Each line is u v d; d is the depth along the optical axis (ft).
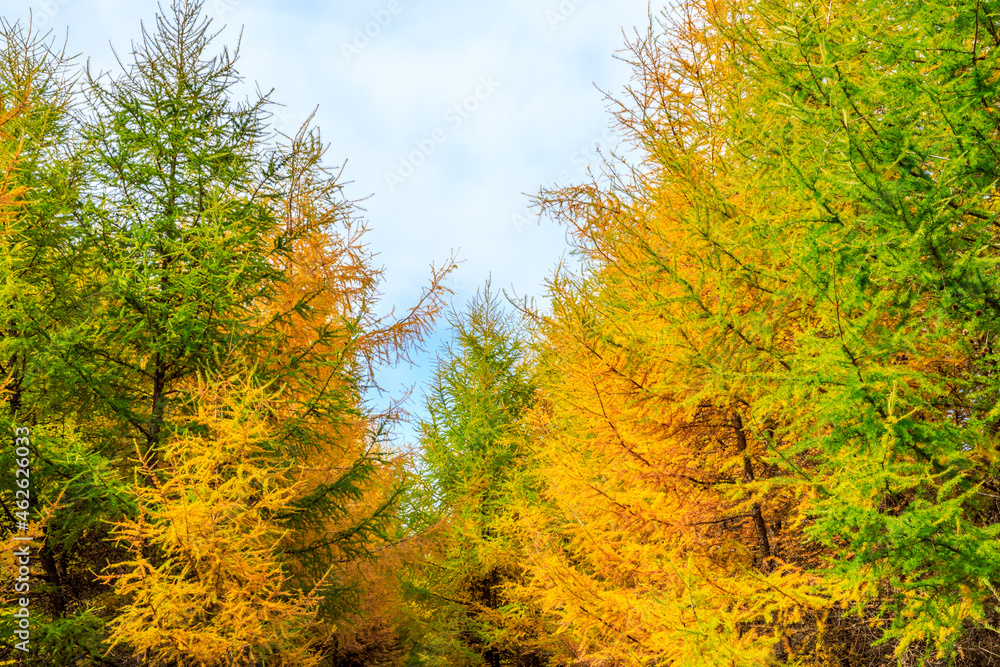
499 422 42.29
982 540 9.01
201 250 24.07
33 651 19.75
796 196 11.89
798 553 16.29
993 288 9.58
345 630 28.76
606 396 17.28
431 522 39.83
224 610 18.33
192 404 23.06
